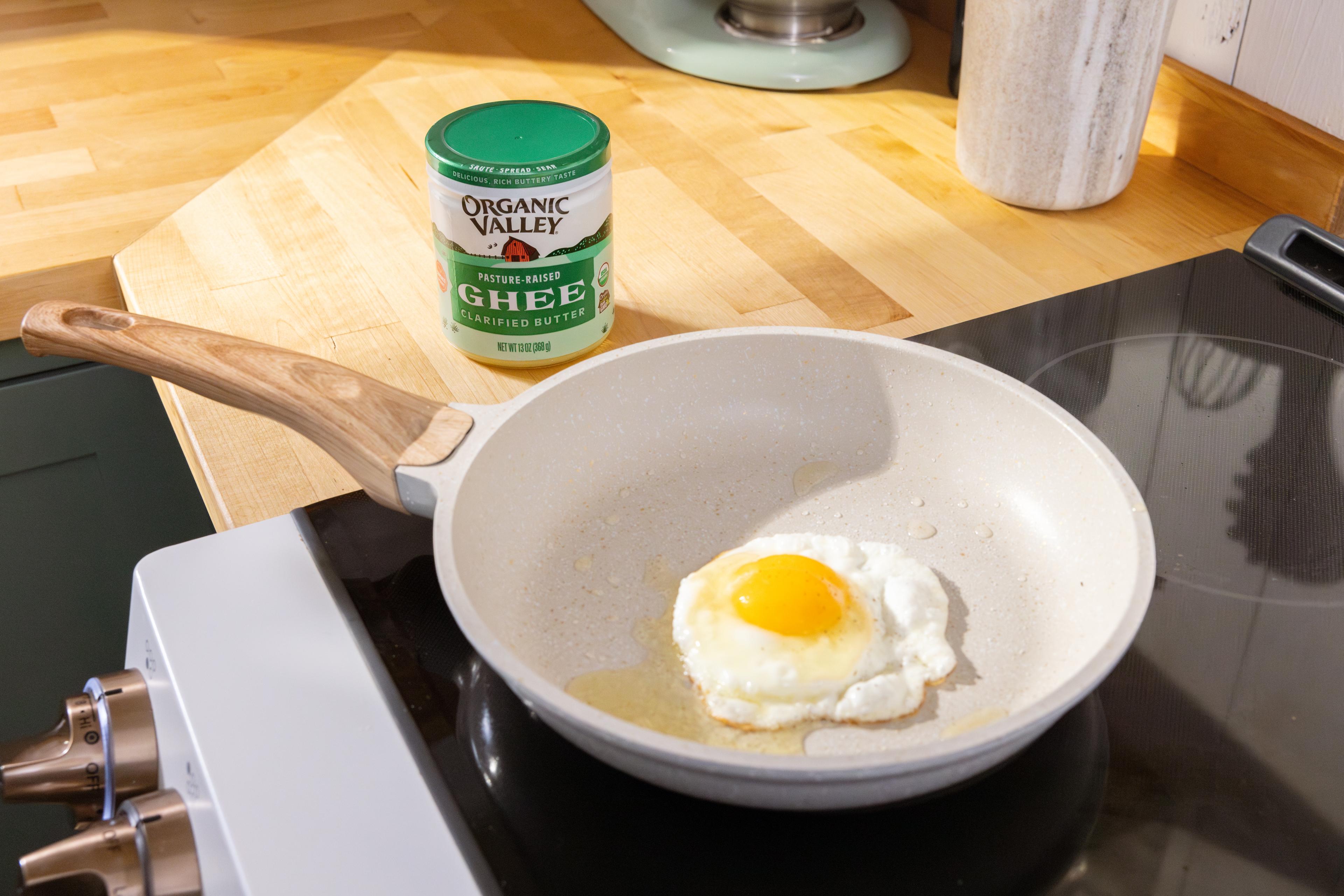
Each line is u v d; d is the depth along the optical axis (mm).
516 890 666
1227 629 751
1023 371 873
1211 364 879
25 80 1149
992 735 639
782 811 691
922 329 904
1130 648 744
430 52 1196
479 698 721
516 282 853
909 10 1264
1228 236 979
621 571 769
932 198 1017
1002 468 796
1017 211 1005
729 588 736
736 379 824
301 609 752
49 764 735
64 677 1108
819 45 1148
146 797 712
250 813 679
